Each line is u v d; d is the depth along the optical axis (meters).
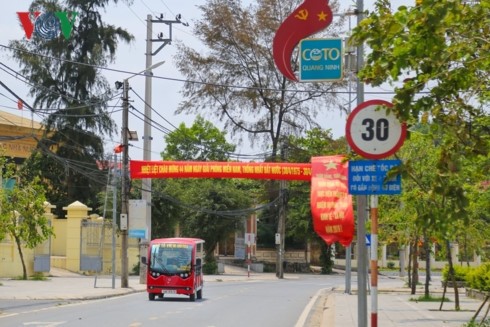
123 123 41.72
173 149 83.06
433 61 10.65
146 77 45.44
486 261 32.78
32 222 42.78
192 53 61.97
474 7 10.55
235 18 61.28
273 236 84.31
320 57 14.90
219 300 34.59
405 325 23.67
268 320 24.86
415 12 10.20
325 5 14.80
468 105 11.71
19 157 62.88
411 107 10.93
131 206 43.03
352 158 12.73
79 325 21.53
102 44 63.66
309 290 45.16
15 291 35.94
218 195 69.81
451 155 11.25
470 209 18.78
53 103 62.41
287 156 62.22
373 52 10.81
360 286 14.30
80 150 63.06
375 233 12.95
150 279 34.00
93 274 54.53
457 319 26.00
